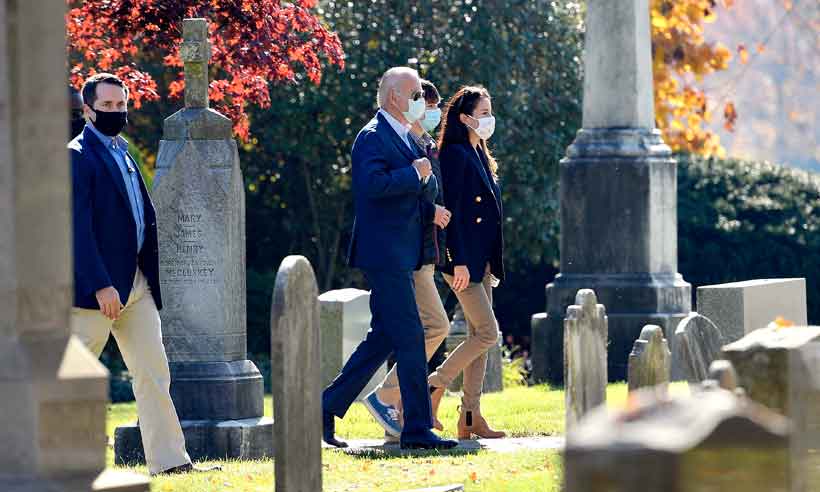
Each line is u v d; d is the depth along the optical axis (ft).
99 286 75.46
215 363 95.20
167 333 95.55
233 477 74.33
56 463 42.04
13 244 42.06
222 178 95.40
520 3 203.31
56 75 43.04
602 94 151.43
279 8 135.85
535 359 151.33
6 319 42.14
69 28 131.85
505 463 77.05
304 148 203.72
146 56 196.95
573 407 79.25
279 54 135.13
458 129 90.99
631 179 148.66
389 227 82.23
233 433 92.53
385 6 201.46
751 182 210.18
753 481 36.01
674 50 241.14
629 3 150.41
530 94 204.85
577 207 150.41
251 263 220.64
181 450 79.66
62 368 42.34
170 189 95.50
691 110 247.70
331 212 215.51
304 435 58.85
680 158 215.72
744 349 49.60
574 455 33.14
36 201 42.52
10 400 41.88
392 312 82.38
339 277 222.28
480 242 89.71
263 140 204.33
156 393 78.79
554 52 206.39
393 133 83.61
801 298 117.60
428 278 86.28
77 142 77.46
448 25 201.46
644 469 32.63
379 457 80.64
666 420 34.65
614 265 148.87
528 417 106.42
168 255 95.66
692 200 207.82
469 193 89.40
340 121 201.67
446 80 199.82
